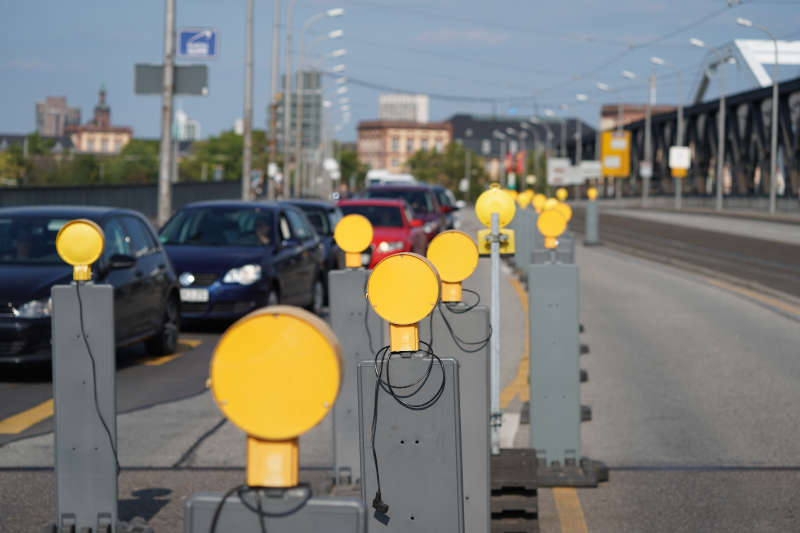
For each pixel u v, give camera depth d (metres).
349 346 6.48
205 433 8.10
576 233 48.44
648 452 7.46
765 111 74.69
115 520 5.19
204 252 15.12
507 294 19.64
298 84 65.38
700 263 28.47
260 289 14.71
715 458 7.25
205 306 14.57
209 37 23.34
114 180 162.88
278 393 2.62
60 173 138.50
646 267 26.77
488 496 4.63
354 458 6.50
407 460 3.63
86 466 5.18
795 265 27.64
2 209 11.88
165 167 22.95
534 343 6.70
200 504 2.73
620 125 95.25
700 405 9.20
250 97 36.84
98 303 5.16
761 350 12.45
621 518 5.85
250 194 36.97
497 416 5.58
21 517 5.76
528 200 24.08
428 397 3.61
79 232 5.16
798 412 8.82
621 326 14.87
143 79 22.72
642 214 71.75
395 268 3.52
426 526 3.64
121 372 11.22
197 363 11.91
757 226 50.41
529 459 5.37
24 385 10.39
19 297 10.37
